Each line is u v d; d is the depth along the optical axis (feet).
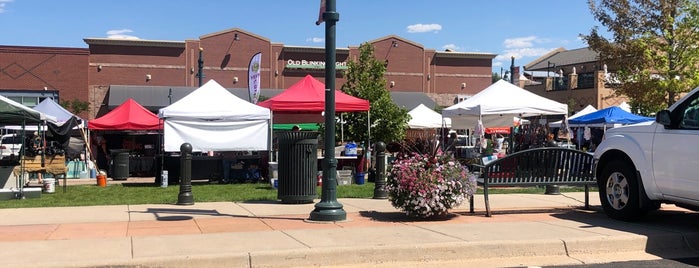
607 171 29.50
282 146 34.81
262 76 151.84
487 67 169.48
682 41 75.61
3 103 40.73
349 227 26.58
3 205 34.99
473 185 29.58
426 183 28.40
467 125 69.72
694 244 24.77
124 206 33.91
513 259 22.65
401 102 154.40
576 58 206.80
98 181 51.52
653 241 24.39
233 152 58.54
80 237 23.81
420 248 22.16
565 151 31.01
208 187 48.08
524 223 27.89
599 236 24.35
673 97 77.87
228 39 149.79
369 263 21.68
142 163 67.05
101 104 141.90
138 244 22.35
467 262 22.13
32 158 44.37
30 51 134.51
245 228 26.21
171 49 146.51
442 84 165.68
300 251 21.13
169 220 28.50
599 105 139.64
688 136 24.68
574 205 34.58
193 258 20.07
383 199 37.52
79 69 137.80
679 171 24.98
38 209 32.42
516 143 87.97
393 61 161.27
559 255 23.31
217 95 54.34
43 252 20.85
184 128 52.19
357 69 62.90
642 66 78.33
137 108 68.49
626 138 28.22
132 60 144.05
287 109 53.42
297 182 34.65
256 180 54.24
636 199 27.61
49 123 50.96
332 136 28.55
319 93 55.26
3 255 20.33
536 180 30.99
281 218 29.30
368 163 58.13
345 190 43.83
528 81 187.83
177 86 146.51
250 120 53.62
